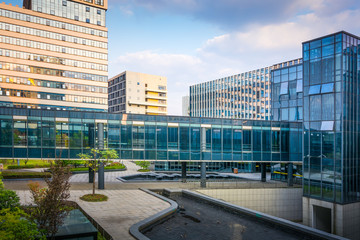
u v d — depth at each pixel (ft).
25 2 312.29
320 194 116.37
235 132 136.77
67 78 269.64
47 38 261.24
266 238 61.00
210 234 63.00
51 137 113.60
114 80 391.65
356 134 116.37
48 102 258.98
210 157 131.54
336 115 112.47
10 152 109.81
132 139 122.31
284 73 179.11
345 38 113.39
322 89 117.80
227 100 508.53
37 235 44.14
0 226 39.60
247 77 482.69
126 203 86.58
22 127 111.34
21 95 246.27
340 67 112.16
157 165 216.54
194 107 581.12
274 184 140.87
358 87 118.73
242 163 221.46
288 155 144.87
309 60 124.06
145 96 366.84
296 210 137.18
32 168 171.01
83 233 48.85
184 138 129.18
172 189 111.45
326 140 115.24
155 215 71.87
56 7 267.80
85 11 283.59
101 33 291.17
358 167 116.26
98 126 117.80
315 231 60.39
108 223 65.82
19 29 247.70
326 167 114.52
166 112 379.76
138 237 55.21
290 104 173.27
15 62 244.42
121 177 152.97
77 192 101.35
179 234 62.54
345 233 109.19
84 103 277.44
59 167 54.95
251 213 75.46
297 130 147.13
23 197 86.99
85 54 280.51
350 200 111.55
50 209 48.29
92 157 109.60
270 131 142.82
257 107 467.11
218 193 124.57
